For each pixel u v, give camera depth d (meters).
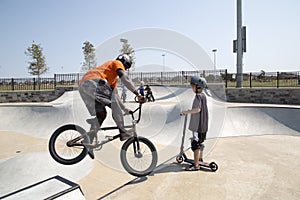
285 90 11.82
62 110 10.09
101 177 4.28
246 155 5.09
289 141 6.28
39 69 31.50
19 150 6.59
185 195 3.36
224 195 3.32
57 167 4.57
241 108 8.28
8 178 4.05
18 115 10.52
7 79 18.02
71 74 17.77
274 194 3.32
